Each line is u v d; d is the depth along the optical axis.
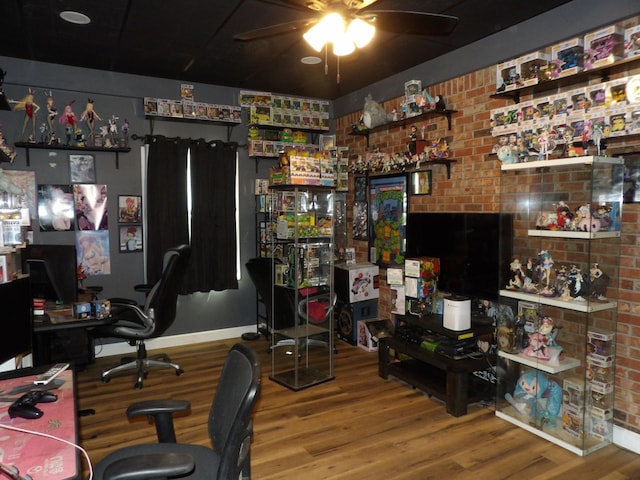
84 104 4.17
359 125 4.57
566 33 2.79
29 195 3.99
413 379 3.39
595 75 2.70
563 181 2.79
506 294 2.96
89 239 4.24
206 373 3.85
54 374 1.87
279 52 3.67
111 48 3.58
